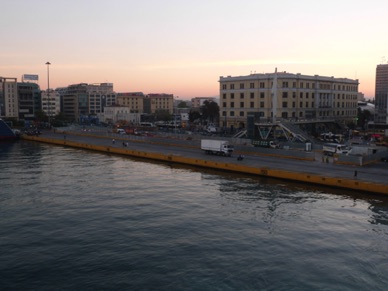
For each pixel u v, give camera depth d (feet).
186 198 170.71
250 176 224.74
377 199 169.99
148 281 94.73
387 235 125.80
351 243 118.93
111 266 102.37
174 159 276.41
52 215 145.79
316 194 179.01
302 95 473.26
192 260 106.11
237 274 98.48
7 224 135.54
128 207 156.04
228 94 494.18
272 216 144.87
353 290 91.35
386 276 98.32
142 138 397.80
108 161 286.46
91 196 174.50
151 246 115.44
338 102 545.03
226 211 150.82
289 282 94.84
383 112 513.04
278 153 279.49
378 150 264.52
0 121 459.73
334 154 262.88
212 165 248.93
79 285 92.68
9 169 245.86
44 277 96.53
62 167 255.50
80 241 119.24
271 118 420.77
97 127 550.77
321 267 102.83
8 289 90.84
